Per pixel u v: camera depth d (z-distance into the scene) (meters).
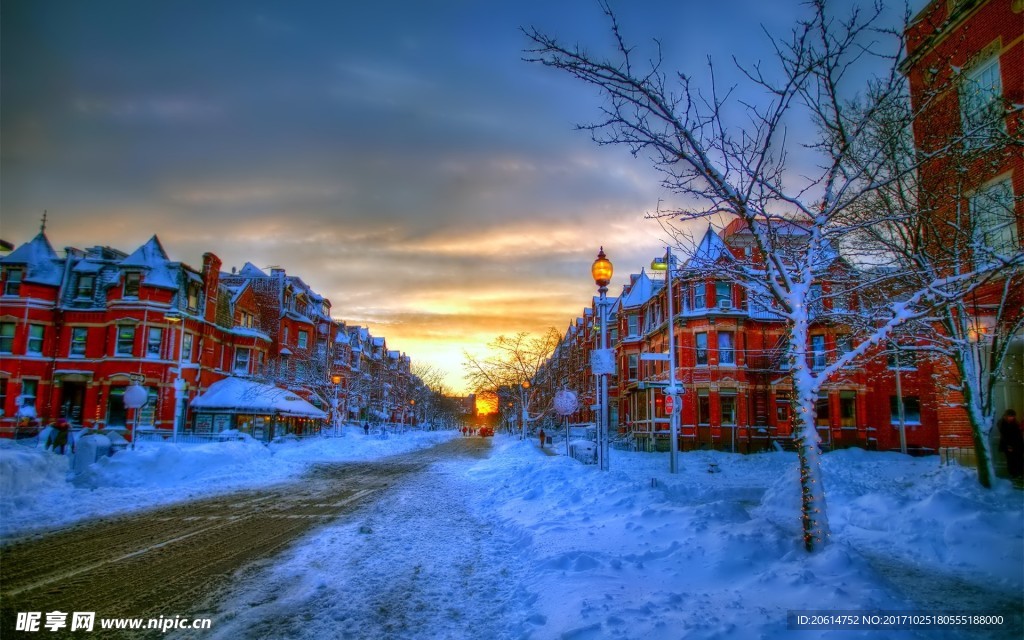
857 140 9.55
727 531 7.33
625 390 46.09
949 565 7.39
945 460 16.22
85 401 36.88
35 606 6.05
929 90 7.92
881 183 7.02
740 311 35.47
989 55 14.03
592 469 15.77
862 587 5.26
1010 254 9.59
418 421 111.56
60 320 38.03
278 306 50.69
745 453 33.69
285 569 7.64
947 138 8.98
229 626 5.55
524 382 49.81
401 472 23.28
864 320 9.80
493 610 6.07
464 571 7.61
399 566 7.84
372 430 64.75
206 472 19.47
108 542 9.32
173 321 37.50
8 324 37.16
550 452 33.44
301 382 50.00
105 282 39.34
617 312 50.97
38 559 8.12
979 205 10.84
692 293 36.78
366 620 5.75
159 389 36.72
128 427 35.44
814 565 5.92
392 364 101.62
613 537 8.38
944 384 14.78
